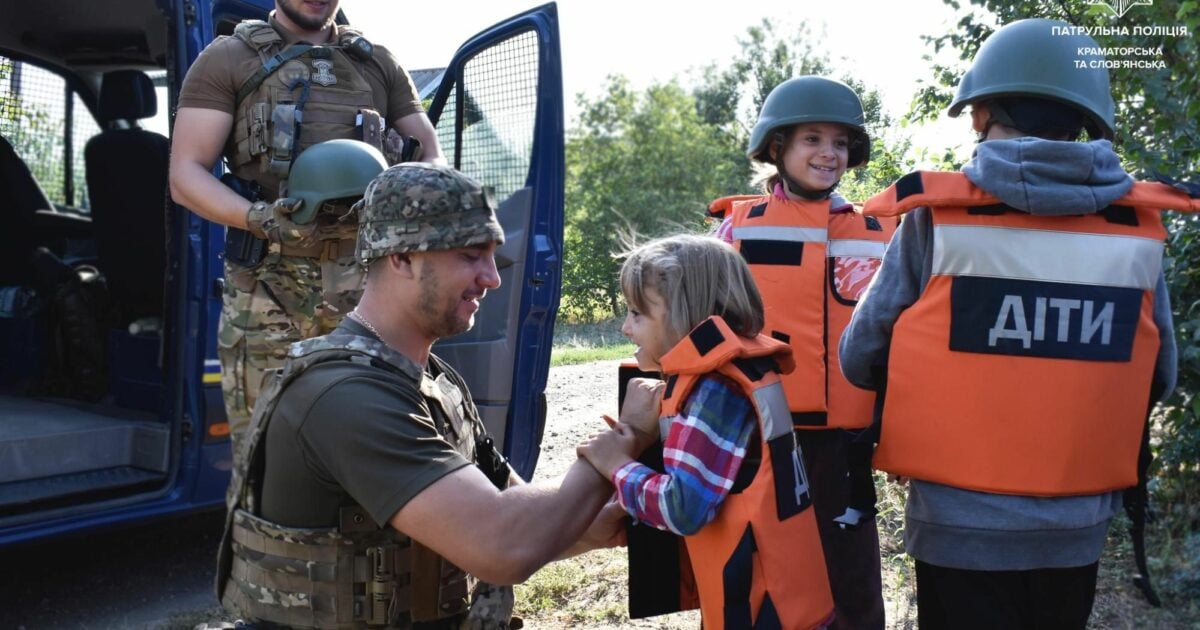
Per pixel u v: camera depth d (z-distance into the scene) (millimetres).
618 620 3443
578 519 1843
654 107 22219
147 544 4375
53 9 4895
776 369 1901
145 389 4152
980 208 1982
